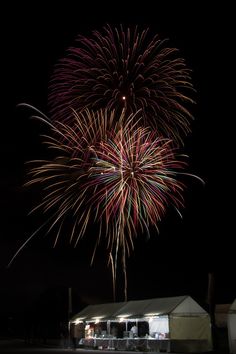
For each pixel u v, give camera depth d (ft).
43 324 234.38
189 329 118.42
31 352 134.41
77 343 157.28
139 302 140.87
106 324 160.35
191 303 120.88
